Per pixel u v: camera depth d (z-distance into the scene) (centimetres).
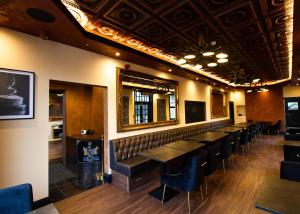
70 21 261
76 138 558
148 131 543
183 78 727
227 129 660
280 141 870
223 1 261
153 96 568
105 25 325
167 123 617
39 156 305
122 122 451
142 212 284
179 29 346
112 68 439
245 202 308
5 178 270
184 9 278
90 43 348
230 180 402
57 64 337
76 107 642
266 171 456
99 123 677
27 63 299
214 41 383
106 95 425
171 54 494
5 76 275
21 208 165
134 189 369
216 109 1030
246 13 295
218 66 646
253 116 1232
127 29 342
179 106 692
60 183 404
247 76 791
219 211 282
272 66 656
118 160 396
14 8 224
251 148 722
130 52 408
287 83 1002
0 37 273
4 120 272
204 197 327
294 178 234
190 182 271
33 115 300
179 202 313
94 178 433
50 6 221
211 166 331
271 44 437
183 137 647
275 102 1155
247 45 440
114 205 307
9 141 276
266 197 163
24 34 297
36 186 299
